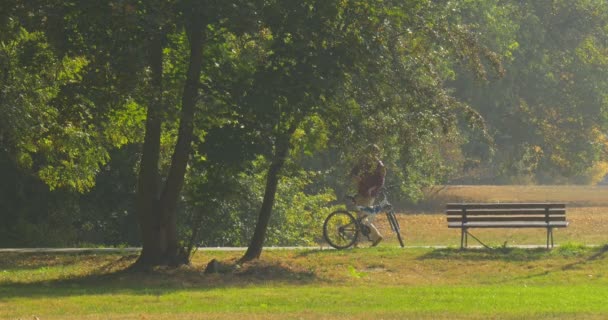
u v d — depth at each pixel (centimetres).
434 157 4525
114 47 2166
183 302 1811
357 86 2355
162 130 2966
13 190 4078
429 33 2466
